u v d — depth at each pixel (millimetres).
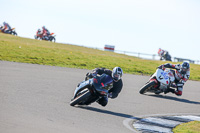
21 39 139000
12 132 17625
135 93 43062
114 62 94688
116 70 27953
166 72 41750
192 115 32656
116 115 28031
